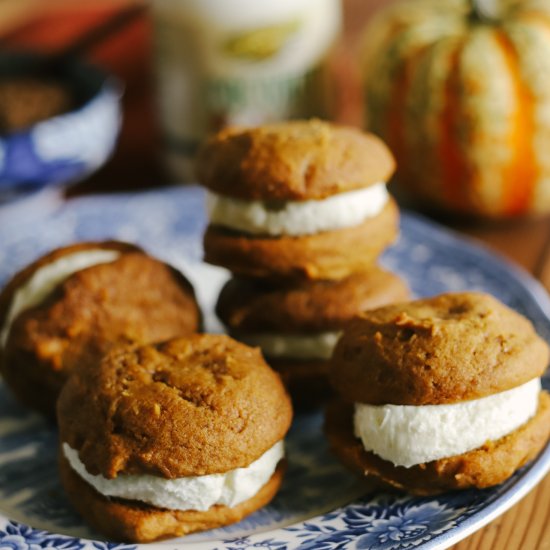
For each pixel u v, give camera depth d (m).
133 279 0.52
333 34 0.68
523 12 0.66
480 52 0.63
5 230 0.63
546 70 0.63
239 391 0.47
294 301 0.52
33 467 0.50
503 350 0.47
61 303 0.51
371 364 0.47
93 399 0.47
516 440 0.47
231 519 0.47
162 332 0.51
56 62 0.71
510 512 0.47
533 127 0.63
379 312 0.49
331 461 0.50
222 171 0.51
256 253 0.51
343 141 0.52
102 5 0.88
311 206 0.51
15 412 0.53
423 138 0.64
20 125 0.65
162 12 0.66
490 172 0.64
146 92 0.82
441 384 0.46
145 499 0.46
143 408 0.46
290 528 0.47
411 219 0.63
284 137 0.52
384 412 0.47
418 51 0.65
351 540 0.46
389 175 0.52
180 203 0.65
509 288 0.58
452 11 0.67
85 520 0.48
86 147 0.65
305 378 0.52
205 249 0.52
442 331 0.47
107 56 0.81
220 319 0.54
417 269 0.60
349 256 0.52
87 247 0.54
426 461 0.47
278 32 0.65
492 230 0.66
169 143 0.69
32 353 0.51
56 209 0.66
